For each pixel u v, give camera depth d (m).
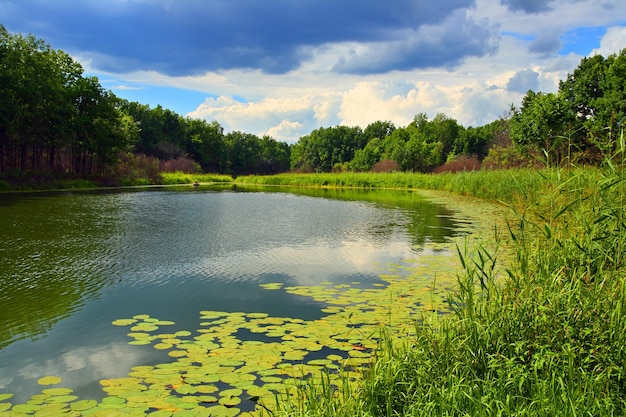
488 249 9.30
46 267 7.94
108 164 36.62
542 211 5.96
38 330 5.08
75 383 3.87
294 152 105.38
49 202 19.70
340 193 30.11
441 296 6.23
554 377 2.87
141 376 3.94
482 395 2.98
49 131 29.28
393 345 4.29
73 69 33.78
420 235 11.59
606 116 25.00
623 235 4.02
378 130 101.38
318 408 2.99
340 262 8.52
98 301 6.12
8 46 26.92
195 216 15.77
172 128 75.62
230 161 87.38
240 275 7.54
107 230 12.16
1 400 3.58
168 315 5.58
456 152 75.19
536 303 3.66
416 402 2.98
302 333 4.92
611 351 3.25
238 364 4.16
